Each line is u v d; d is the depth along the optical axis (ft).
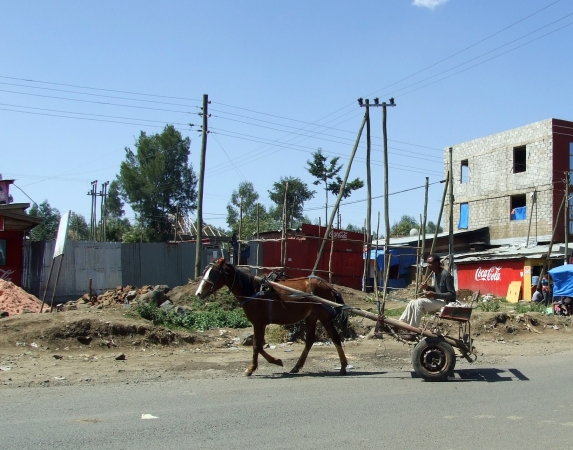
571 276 81.92
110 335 43.04
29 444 19.94
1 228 79.51
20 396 27.55
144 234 185.88
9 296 65.21
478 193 149.07
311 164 162.20
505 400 27.86
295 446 20.15
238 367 37.17
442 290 34.45
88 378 32.27
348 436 21.44
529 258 110.83
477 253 127.34
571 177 130.72
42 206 237.04
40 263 85.87
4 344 40.06
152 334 44.29
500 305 92.17
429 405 26.68
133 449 19.60
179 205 190.60
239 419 23.75
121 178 188.14
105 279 91.61
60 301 86.63
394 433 21.94
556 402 27.50
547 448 20.27
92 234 179.73
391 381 32.78
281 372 35.96
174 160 188.85
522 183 136.98
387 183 90.79
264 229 171.32
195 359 39.81
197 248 91.09
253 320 34.88
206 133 94.07
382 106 91.81
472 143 151.64
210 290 34.65
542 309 81.56
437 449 20.01
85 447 19.72
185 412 24.79
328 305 35.12
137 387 30.17
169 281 97.91
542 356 44.42
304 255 94.94
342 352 35.27
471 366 38.75
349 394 29.01
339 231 100.53
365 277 89.66
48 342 41.09
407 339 34.65
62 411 24.67
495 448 20.20
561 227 128.57
